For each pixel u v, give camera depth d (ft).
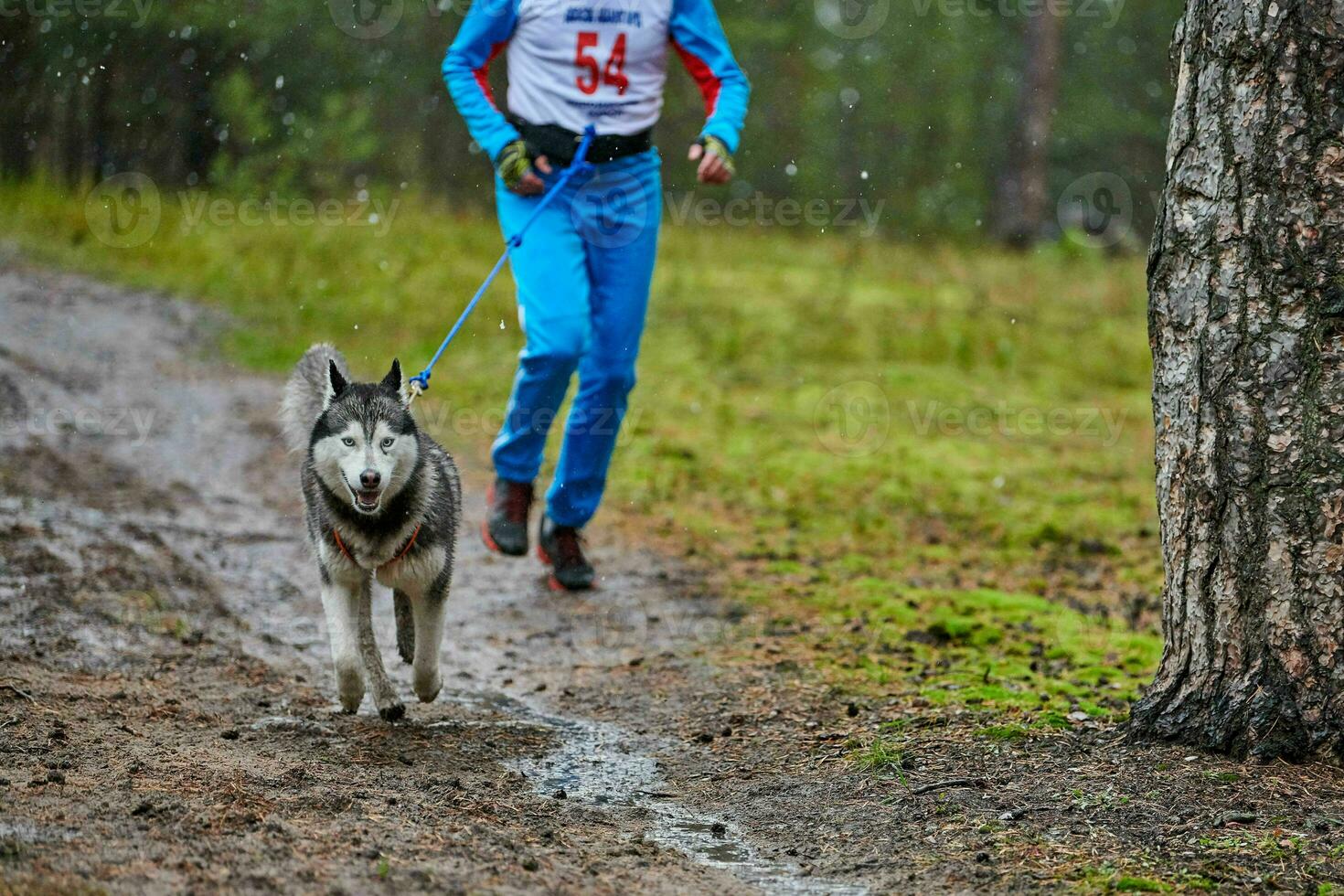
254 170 88.63
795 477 45.65
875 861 16.76
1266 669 18.52
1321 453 18.08
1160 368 19.76
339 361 24.50
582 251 29.04
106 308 60.80
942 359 66.18
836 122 143.54
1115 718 21.77
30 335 54.03
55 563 29.81
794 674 26.40
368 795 18.15
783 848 17.58
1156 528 41.01
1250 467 18.49
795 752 21.50
